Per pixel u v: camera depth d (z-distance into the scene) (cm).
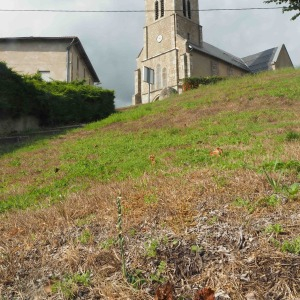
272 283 240
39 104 1980
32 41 2689
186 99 1927
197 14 4772
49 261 316
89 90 2116
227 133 1037
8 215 527
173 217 356
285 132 921
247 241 290
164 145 999
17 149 1342
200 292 227
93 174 792
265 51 5359
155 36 4584
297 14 776
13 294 278
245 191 396
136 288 258
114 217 385
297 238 276
